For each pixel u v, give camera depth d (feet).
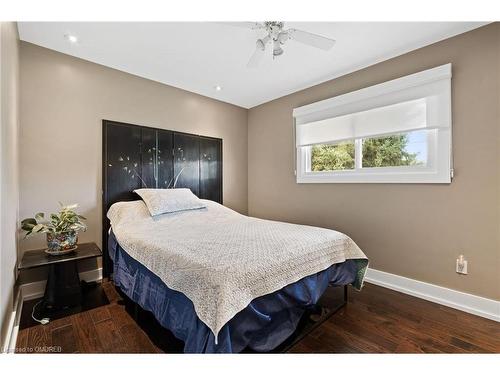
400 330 5.56
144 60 8.21
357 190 8.82
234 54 7.82
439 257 6.98
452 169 6.70
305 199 10.57
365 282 8.41
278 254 4.78
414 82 7.24
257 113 12.76
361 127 8.60
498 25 6.03
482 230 6.29
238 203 12.91
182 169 10.67
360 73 8.70
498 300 6.05
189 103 10.91
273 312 4.50
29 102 7.20
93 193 8.36
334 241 6.17
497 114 6.04
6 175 4.56
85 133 8.20
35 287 7.15
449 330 5.57
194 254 4.62
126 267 6.48
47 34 6.78
